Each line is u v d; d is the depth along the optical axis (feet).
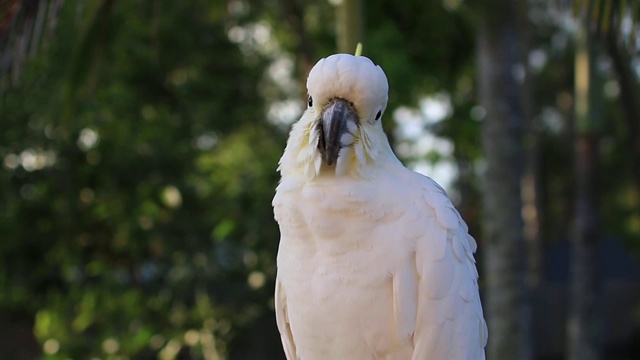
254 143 46.44
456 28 44.78
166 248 36.14
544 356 71.41
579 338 42.27
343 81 12.10
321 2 44.37
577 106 40.29
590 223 41.81
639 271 93.97
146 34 35.35
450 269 12.35
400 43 41.39
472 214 61.98
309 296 12.37
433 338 12.27
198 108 38.40
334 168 12.12
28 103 31.32
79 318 34.86
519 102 29.45
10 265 35.24
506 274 28.73
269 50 47.39
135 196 35.53
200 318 35.81
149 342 35.17
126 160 35.42
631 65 41.32
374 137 12.37
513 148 29.01
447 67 47.88
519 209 29.14
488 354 29.53
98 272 36.06
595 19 19.15
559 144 90.99
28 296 36.55
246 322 37.37
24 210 34.81
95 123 34.01
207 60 39.75
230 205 38.06
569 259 90.68
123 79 36.50
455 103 49.44
